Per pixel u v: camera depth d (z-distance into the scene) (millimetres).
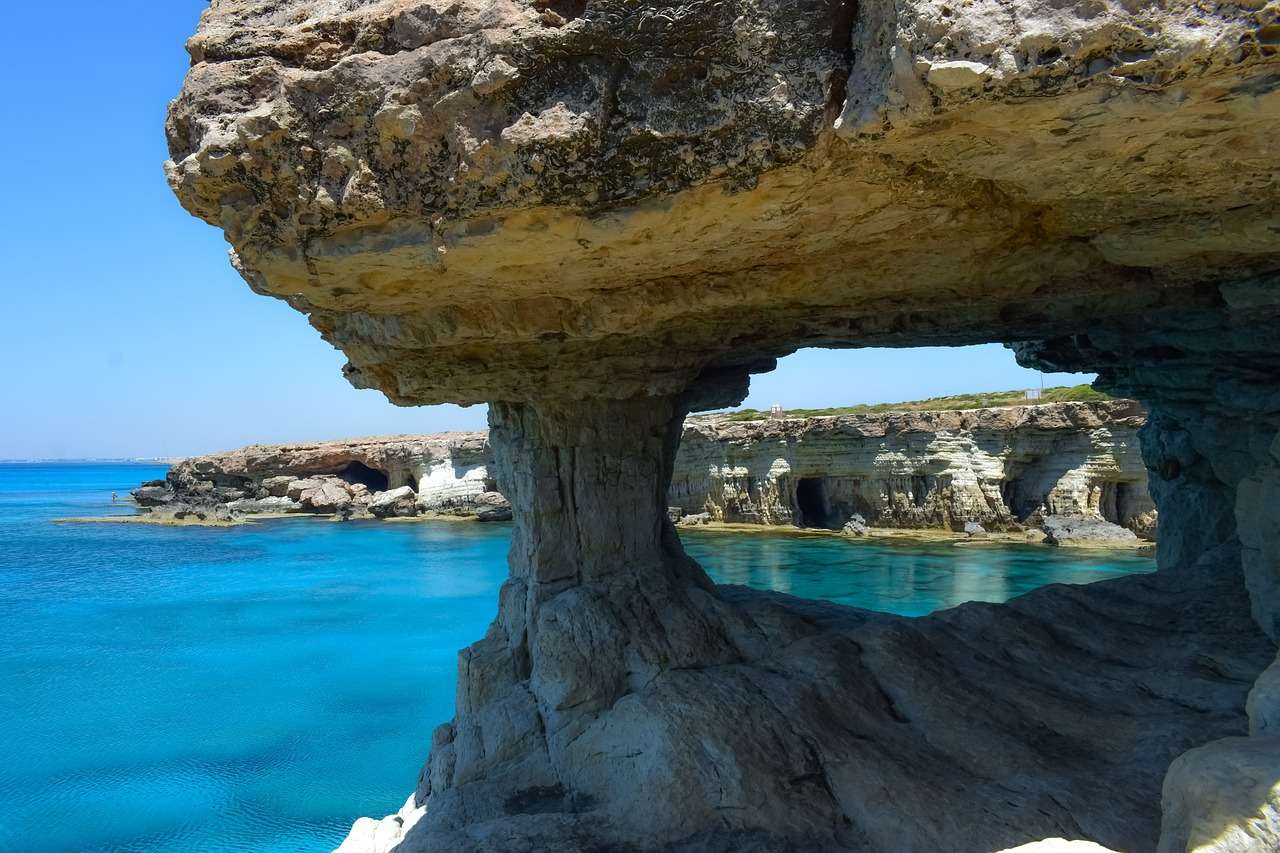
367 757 22328
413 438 82500
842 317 11711
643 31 6273
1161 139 5742
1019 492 48875
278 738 23703
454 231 7383
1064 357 16422
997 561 41812
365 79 7051
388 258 7746
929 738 10461
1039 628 13266
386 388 12844
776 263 8688
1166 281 10023
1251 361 14055
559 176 6738
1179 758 5715
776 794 9484
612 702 11898
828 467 53469
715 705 10500
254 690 28156
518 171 6770
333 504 75688
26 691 28141
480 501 72188
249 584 47531
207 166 7312
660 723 10336
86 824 18469
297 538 64188
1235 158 6023
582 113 6516
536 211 7105
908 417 50188
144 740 23641
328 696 27438
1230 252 8727
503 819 9984
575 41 6422
